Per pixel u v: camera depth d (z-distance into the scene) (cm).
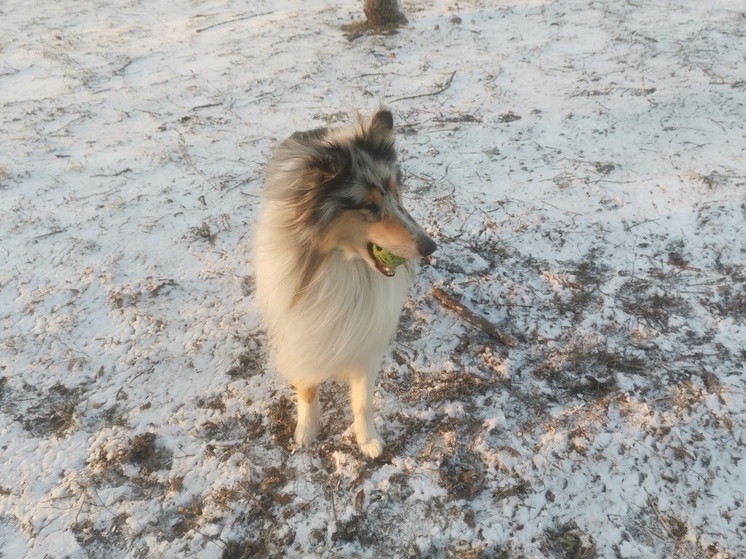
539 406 136
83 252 179
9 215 193
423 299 162
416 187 198
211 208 196
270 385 144
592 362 144
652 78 239
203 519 119
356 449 131
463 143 217
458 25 307
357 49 293
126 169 214
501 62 267
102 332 157
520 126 222
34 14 358
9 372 147
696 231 171
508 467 125
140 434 134
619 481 122
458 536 116
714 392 134
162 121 244
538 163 203
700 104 220
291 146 108
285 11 349
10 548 115
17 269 174
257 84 268
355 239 109
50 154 223
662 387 137
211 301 165
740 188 181
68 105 257
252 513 120
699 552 111
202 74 280
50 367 148
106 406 140
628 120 217
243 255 178
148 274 173
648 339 147
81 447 131
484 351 149
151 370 147
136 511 121
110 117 247
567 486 122
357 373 125
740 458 123
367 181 106
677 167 193
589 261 168
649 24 285
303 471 127
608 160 200
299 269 110
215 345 153
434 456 128
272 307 118
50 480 126
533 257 171
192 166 214
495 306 159
